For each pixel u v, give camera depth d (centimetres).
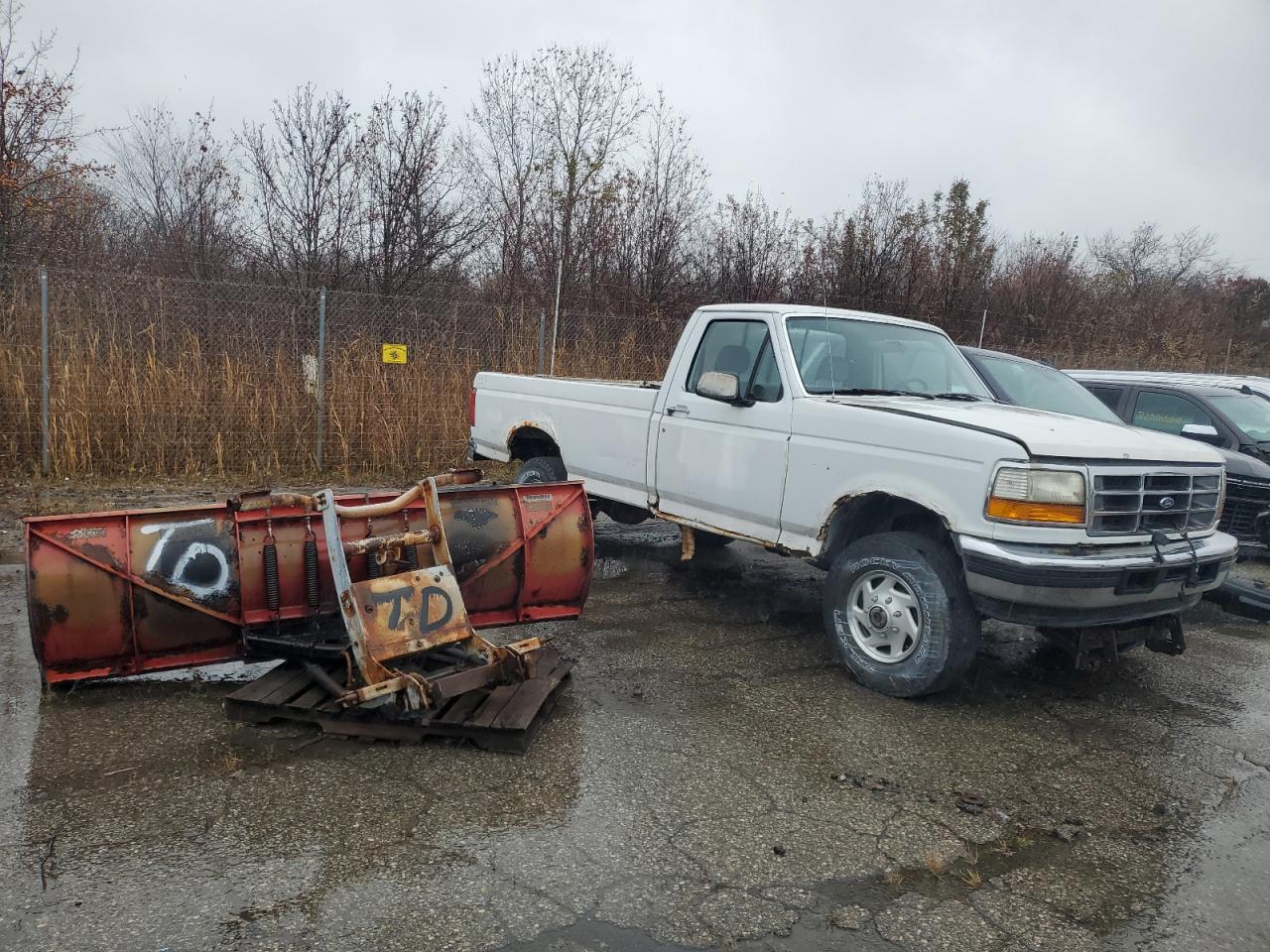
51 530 393
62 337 966
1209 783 391
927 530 485
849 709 450
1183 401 920
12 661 461
